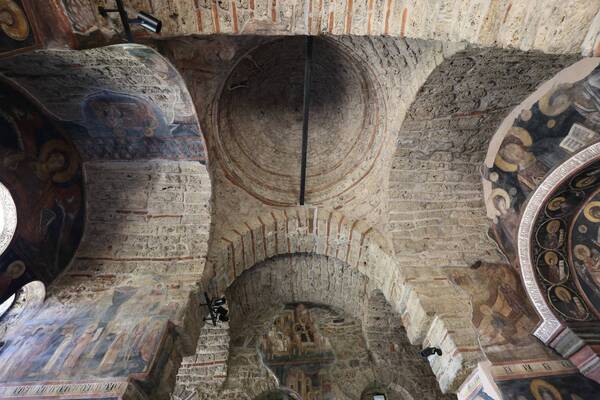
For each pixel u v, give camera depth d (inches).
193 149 241.6
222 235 253.1
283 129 324.5
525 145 226.4
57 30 124.0
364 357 317.7
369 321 332.2
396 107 237.3
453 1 120.6
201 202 252.4
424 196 259.0
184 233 241.8
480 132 239.6
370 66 245.8
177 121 221.6
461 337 191.3
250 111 301.7
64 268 218.5
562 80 196.1
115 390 157.8
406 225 251.3
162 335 184.7
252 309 351.3
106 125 219.5
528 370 176.7
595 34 98.0
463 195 259.0
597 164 199.0
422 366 313.4
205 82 219.5
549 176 215.5
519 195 232.8
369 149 279.4
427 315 204.8
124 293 210.8
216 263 241.6
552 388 169.5
